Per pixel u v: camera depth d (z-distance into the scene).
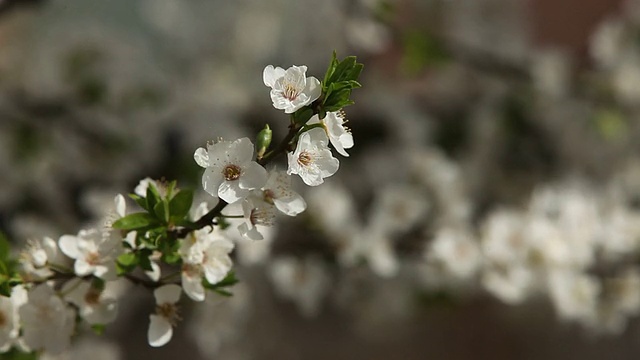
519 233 1.15
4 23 1.34
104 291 0.90
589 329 1.48
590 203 1.24
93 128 1.36
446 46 1.51
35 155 1.32
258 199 0.81
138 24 1.53
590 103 1.51
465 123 1.55
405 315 1.41
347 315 1.74
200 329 1.23
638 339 1.84
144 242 0.83
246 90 1.53
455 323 1.84
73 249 0.84
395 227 1.18
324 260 1.18
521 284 1.15
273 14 1.54
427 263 1.21
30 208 1.32
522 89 1.54
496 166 1.52
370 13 1.46
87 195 1.28
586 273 1.27
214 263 0.83
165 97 1.42
